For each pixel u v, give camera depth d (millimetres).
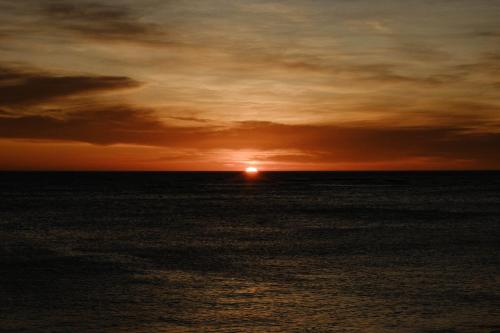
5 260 29719
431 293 21516
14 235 40938
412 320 17812
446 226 46219
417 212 60438
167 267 27531
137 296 21125
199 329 16906
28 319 17969
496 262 28562
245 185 157875
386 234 41156
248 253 32219
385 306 19516
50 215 57500
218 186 148875
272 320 17844
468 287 22562
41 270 26750
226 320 17875
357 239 38375
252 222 50750
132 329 16938
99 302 20156
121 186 144125
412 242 36656
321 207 69312
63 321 17750
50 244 36219
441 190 116562
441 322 17594
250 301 20297
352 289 22250
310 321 17719
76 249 33969
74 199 85750
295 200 84438
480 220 50938
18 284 23375
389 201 80562
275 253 32094
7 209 64938
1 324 17391
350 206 70812
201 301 20281
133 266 27859
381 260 29359
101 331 16703
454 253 31703
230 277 24859
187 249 33844
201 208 68125
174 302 20156
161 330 16844
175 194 103062
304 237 39688
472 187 132750
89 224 48812
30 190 115875
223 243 36625
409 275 25156
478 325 17266
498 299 20531
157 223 49906
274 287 22656
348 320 17859
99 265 28094
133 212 61906
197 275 25312
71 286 22938
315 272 26016
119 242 37188
